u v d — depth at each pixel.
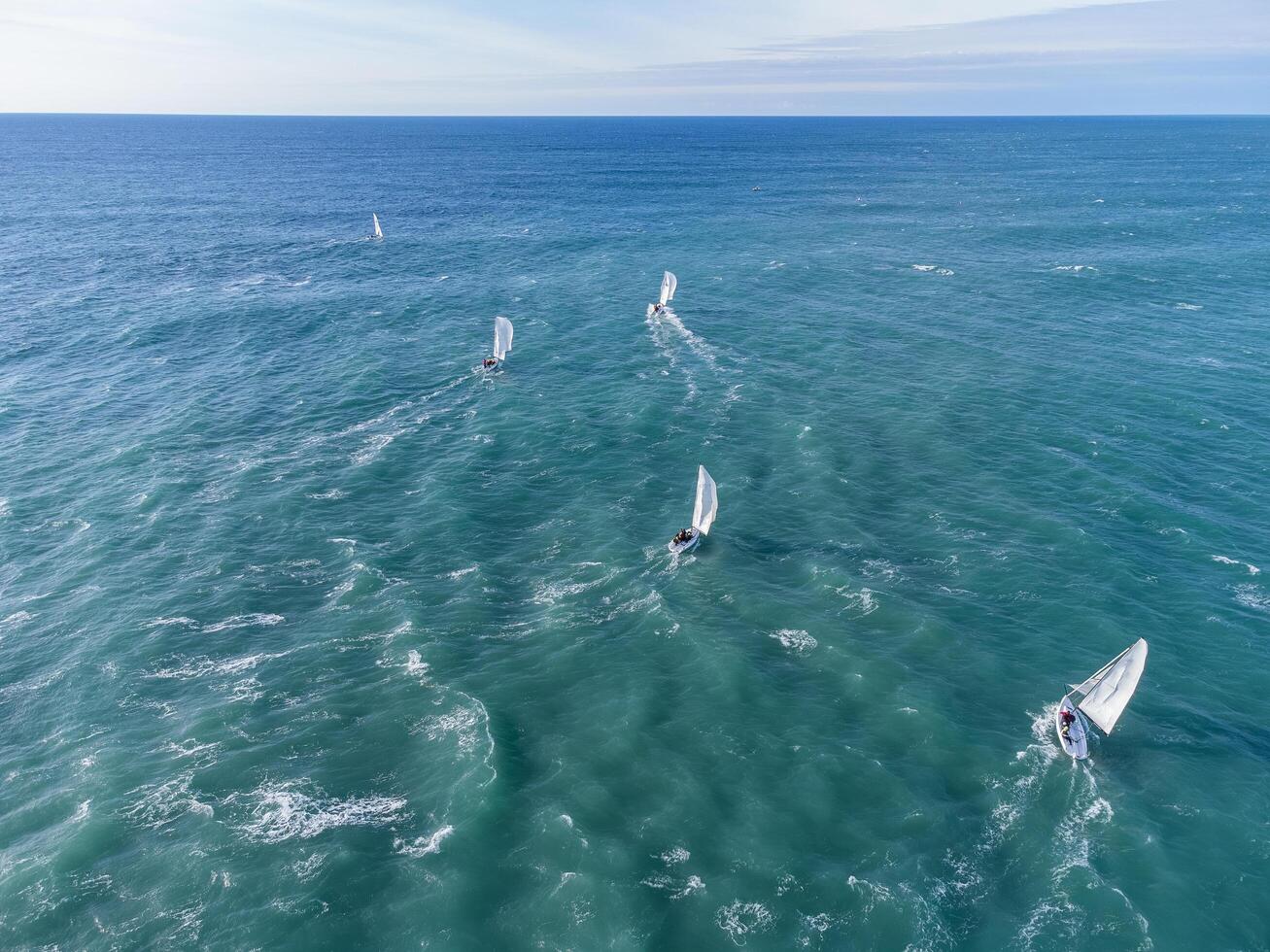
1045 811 41.81
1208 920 36.41
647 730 46.72
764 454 79.62
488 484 74.69
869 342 111.31
